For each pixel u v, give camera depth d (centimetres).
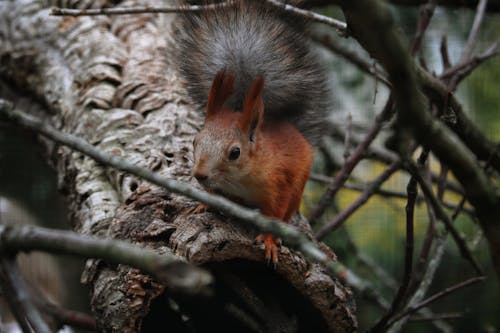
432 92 313
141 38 326
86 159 315
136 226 304
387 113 320
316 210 321
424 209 340
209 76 316
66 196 318
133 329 301
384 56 291
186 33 319
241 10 317
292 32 318
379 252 342
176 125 315
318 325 305
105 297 302
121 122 316
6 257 290
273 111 317
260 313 304
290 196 311
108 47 324
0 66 333
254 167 308
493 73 341
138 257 288
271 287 305
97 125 316
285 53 316
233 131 308
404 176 345
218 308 306
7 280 290
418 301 313
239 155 308
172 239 302
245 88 315
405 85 292
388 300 333
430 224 315
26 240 289
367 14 289
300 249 291
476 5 336
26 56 330
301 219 314
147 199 306
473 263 307
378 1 289
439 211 304
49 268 338
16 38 332
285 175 310
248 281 305
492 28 342
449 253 334
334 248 332
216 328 306
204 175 306
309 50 319
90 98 319
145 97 318
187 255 301
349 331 304
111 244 288
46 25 330
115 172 312
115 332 301
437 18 341
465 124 312
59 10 308
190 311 306
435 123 296
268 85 315
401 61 291
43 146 325
